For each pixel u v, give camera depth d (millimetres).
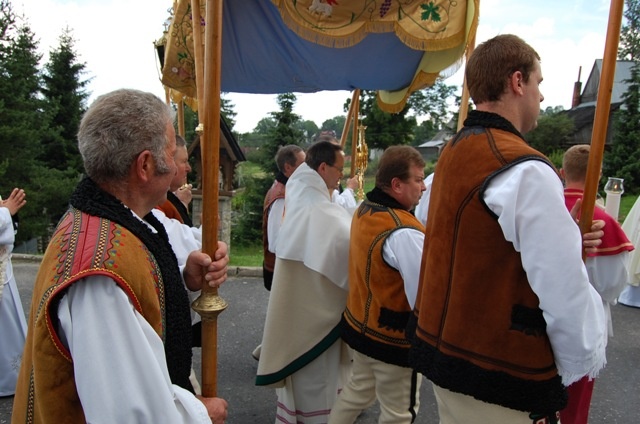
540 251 1133
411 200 2070
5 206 2984
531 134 23984
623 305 5160
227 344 3906
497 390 1240
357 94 3748
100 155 1104
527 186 1167
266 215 3586
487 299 1255
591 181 1441
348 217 2516
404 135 16453
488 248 1244
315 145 2588
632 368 3641
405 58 3133
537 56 1387
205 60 1390
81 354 942
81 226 1064
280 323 2480
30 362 1077
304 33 2305
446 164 1396
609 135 22453
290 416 2535
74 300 984
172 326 1157
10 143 15375
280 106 14414
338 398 2256
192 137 14859
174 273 1191
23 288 5379
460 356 1287
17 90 16031
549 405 1244
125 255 1033
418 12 2432
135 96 1149
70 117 18688
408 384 2051
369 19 2385
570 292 1120
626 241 2246
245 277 5906
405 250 1884
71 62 18844
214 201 1423
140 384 966
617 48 1358
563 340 1172
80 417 1005
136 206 1176
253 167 18031
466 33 2473
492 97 1370
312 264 2359
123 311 987
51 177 16172
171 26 2664
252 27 2830
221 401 1410
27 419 1062
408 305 1972
